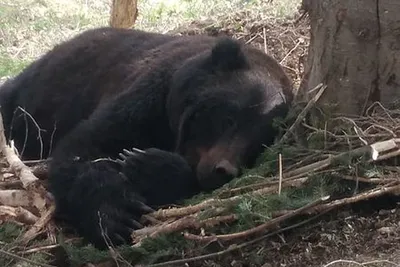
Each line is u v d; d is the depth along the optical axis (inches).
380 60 355.6
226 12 790.5
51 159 395.5
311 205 308.2
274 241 318.7
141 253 322.7
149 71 420.8
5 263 327.6
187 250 319.0
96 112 413.4
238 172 368.8
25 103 517.3
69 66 497.0
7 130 530.6
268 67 420.8
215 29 692.1
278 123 377.4
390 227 310.5
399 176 323.6
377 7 348.2
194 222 319.3
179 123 397.1
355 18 352.8
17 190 371.2
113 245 348.2
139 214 356.8
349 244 308.7
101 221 350.6
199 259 308.8
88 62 487.5
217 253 306.2
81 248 336.5
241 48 411.5
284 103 390.9
